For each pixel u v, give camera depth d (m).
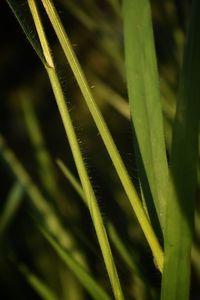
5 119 0.98
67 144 0.85
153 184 0.25
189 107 0.21
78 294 0.49
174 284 0.23
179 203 0.22
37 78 1.03
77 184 0.29
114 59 0.49
